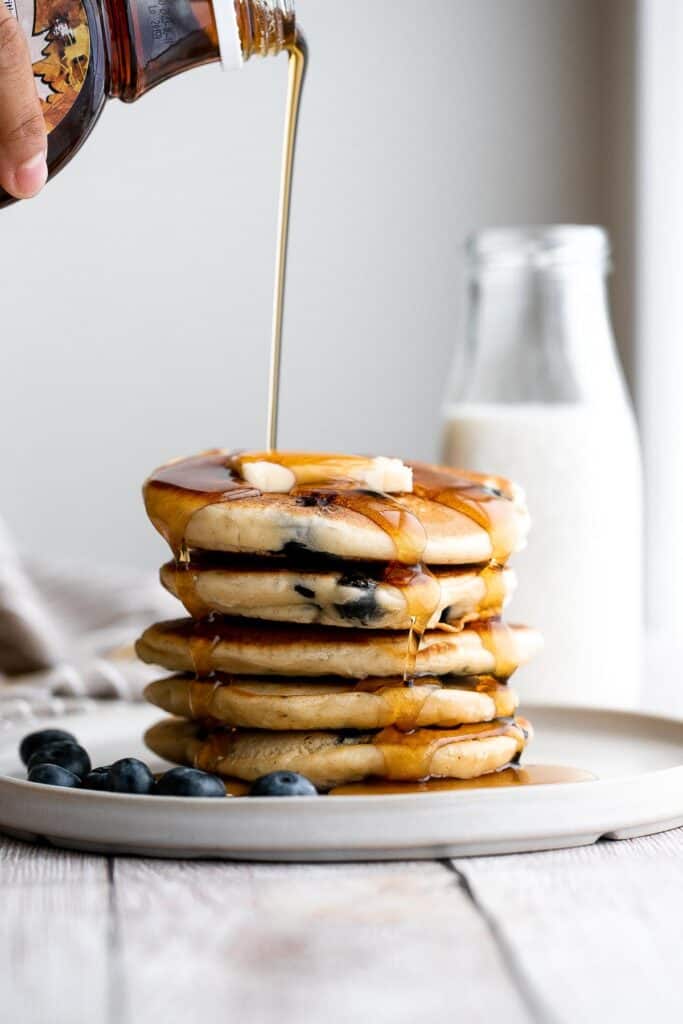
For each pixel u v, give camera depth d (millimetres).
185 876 525
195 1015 443
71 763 607
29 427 1559
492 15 1570
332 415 1587
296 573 570
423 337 1590
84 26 621
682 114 1342
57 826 544
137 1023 440
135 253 1551
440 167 1578
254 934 485
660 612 1385
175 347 1558
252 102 1548
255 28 640
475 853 540
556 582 762
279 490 590
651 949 475
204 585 578
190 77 1540
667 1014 443
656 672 907
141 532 1572
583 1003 448
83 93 625
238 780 584
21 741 661
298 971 464
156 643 602
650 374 1412
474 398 789
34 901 507
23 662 825
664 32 1352
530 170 1578
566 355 782
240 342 1564
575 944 478
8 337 1549
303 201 1570
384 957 471
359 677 577
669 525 1378
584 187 1574
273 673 580
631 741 654
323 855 534
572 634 762
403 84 1574
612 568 769
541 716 678
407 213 1582
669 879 521
